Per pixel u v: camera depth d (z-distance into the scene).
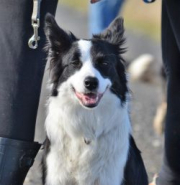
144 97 18.56
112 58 8.62
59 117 8.52
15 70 8.05
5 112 8.06
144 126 15.07
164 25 8.98
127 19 38.94
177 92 8.98
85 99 8.19
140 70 21.73
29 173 10.91
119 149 8.61
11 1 7.99
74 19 38.50
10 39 8.03
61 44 8.59
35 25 7.97
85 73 8.23
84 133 8.50
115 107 8.55
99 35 9.01
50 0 8.23
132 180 8.84
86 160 8.52
